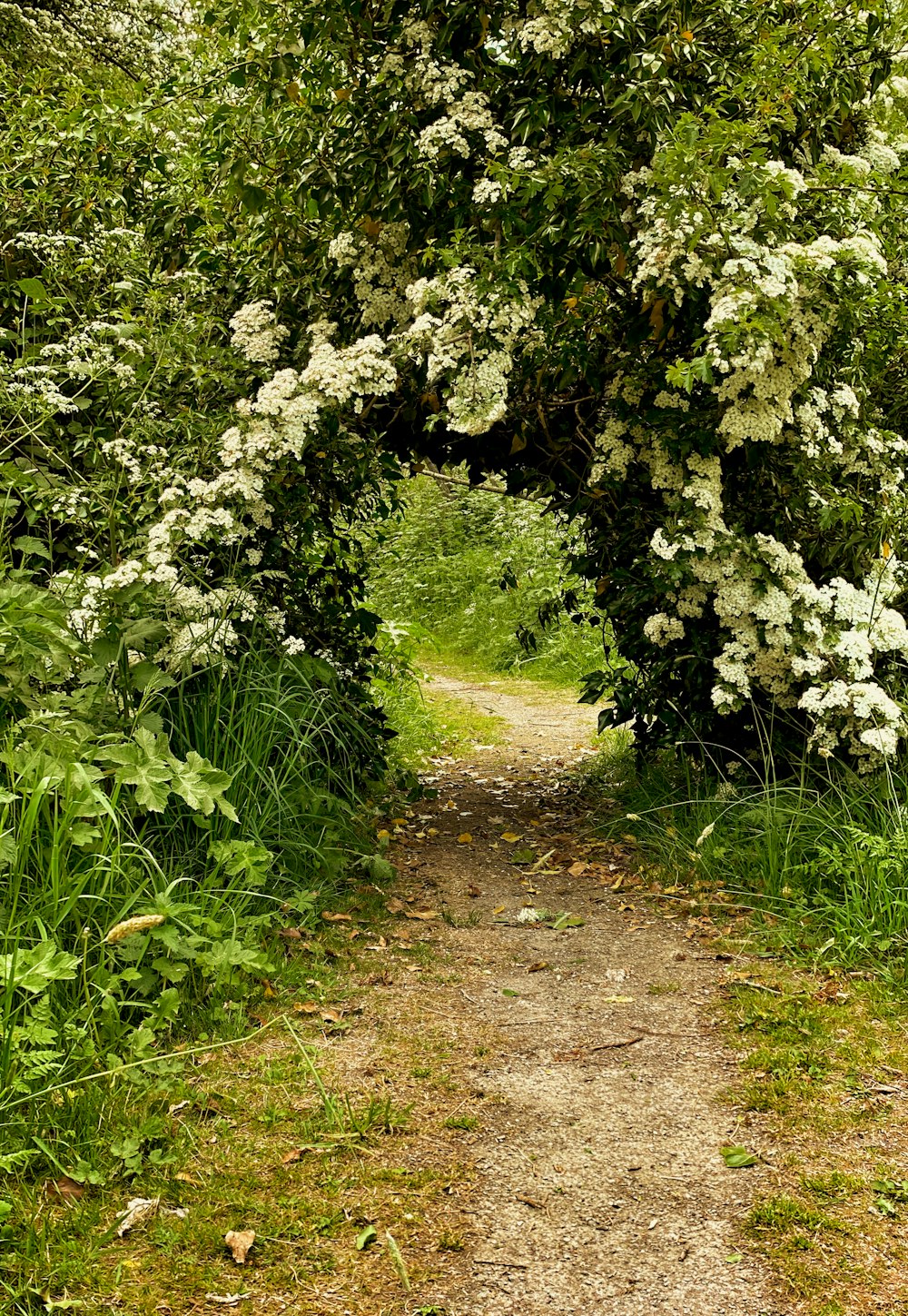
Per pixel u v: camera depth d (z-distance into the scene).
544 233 4.24
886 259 4.85
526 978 3.55
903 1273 2.08
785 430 4.63
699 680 4.67
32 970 2.47
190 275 5.13
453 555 15.30
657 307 4.36
